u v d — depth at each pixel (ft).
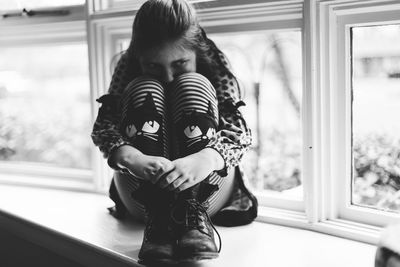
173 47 3.67
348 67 4.00
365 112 4.00
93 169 5.54
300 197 4.49
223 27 4.72
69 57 5.99
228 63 4.18
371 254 3.52
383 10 3.73
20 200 5.36
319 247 3.68
